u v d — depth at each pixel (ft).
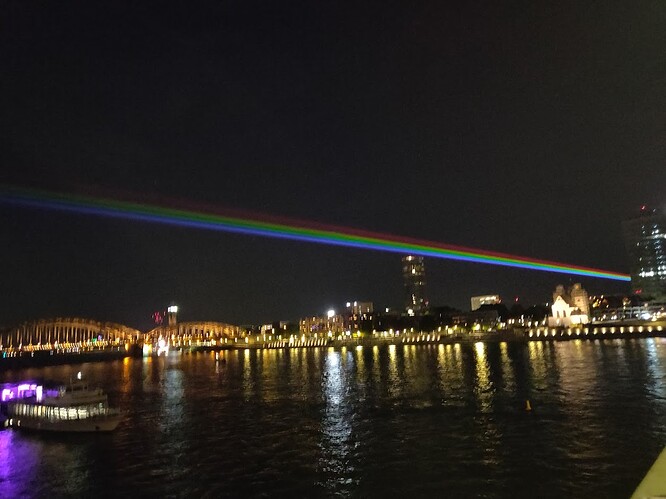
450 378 350.23
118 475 156.04
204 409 273.95
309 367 550.77
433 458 153.28
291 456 166.20
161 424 232.32
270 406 273.33
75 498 138.82
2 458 179.32
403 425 201.77
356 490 131.34
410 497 124.16
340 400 280.10
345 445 176.14
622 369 347.36
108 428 213.25
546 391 263.90
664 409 203.92
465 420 203.31
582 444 158.40
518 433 176.45
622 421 186.09
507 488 125.70
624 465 137.39
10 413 229.86
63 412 215.72
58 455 181.57
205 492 137.28
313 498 127.75
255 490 136.15
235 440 193.47
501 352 607.78
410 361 543.39
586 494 119.55
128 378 522.06
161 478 151.12
